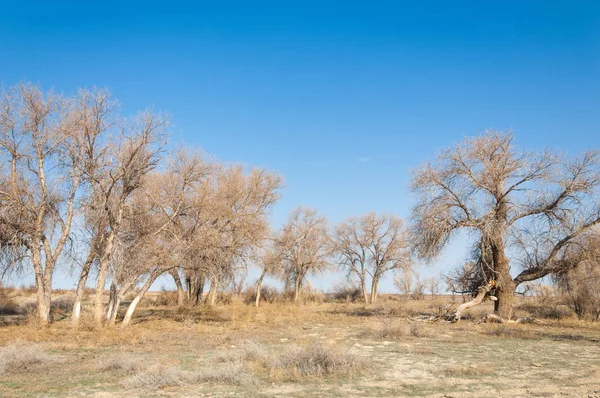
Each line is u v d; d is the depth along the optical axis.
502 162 30.72
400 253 67.56
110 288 26.31
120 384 11.22
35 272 24.83
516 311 38.72
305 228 61.91
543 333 24.12
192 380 11.45
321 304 59.88
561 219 30.14
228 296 55.06
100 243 25.98
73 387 10.99
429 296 76.62
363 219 70.06
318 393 10.46
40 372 12.81
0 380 11.77
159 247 26.27
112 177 24.67
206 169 27.36
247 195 38.12
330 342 18.45
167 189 27.55
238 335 22.23
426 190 31.59
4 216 23.59
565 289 32.78
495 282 31.95
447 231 31.05
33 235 24.62
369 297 72.94
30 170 24.83
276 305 52.91
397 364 14.18
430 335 22.61
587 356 16.34
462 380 11.96
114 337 20.38
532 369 13.65
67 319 28.72
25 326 24.81
